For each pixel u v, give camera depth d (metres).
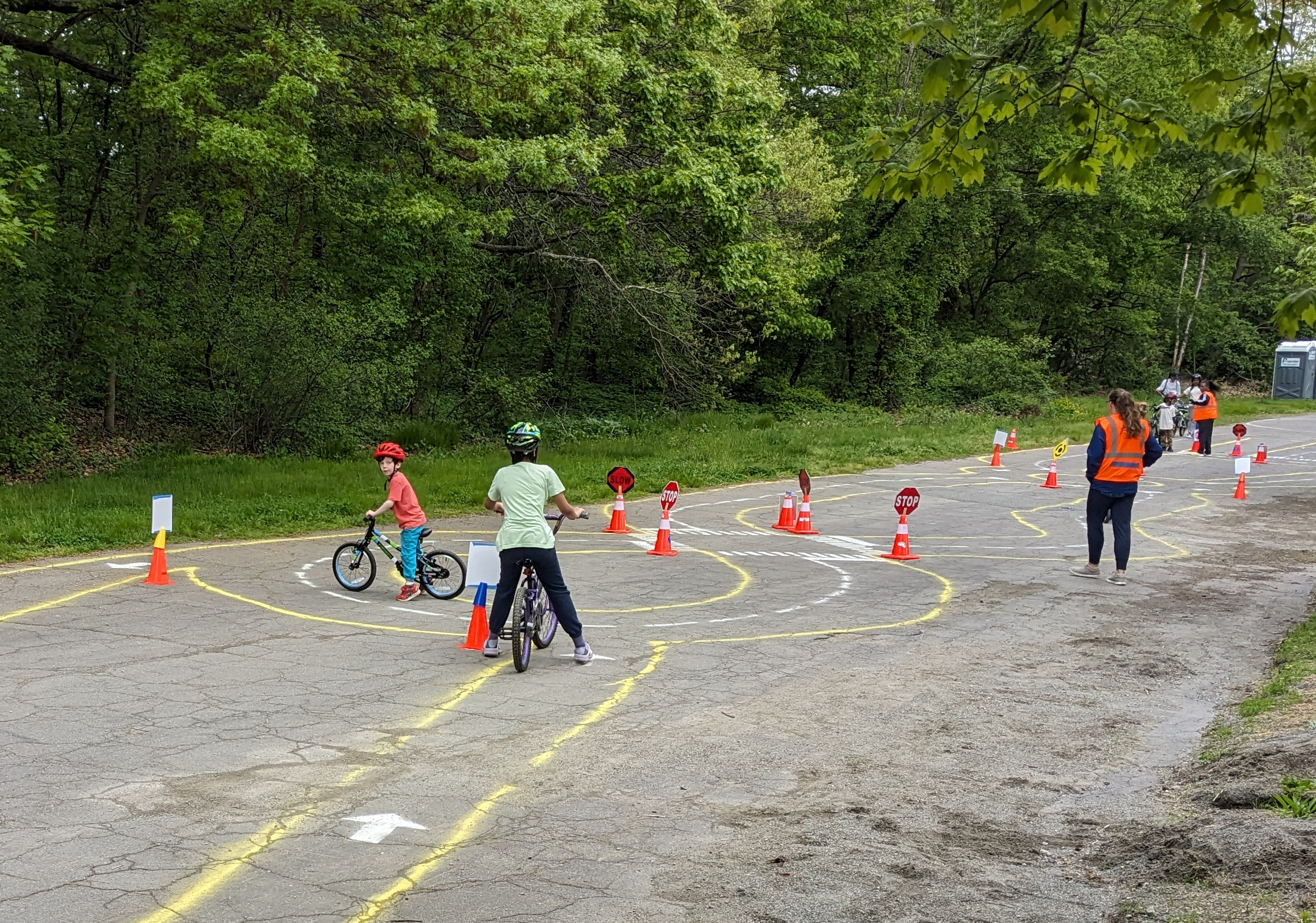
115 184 23.12
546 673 8.32
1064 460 27.12
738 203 24.23
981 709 7.53
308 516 15.90
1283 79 5.87
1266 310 59.31
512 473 8.50
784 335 34.97
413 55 18.05
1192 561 13.98
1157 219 47.50
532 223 25.89
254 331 22.31
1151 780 6.14
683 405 35.28
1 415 19.19
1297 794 5.19
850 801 5.77
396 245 24.23
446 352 27.97
